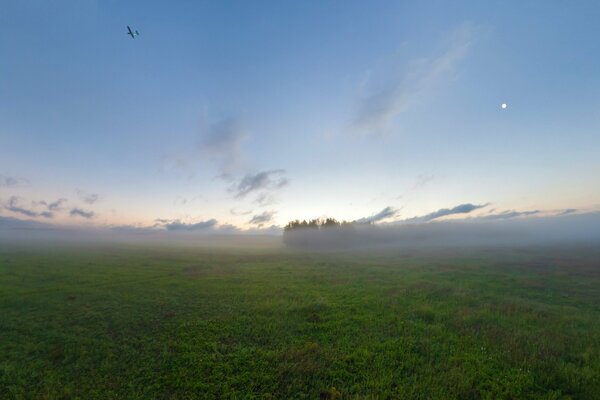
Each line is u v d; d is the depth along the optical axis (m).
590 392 7.68
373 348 10.59
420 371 8.91
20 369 9.16
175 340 11.47
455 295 18.89
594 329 12.59
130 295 18.97
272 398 7.66
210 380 8.49
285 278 26.09
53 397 7.65
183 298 18.30
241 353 10.16
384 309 15.68
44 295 18.70
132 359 9.85
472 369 8.94
